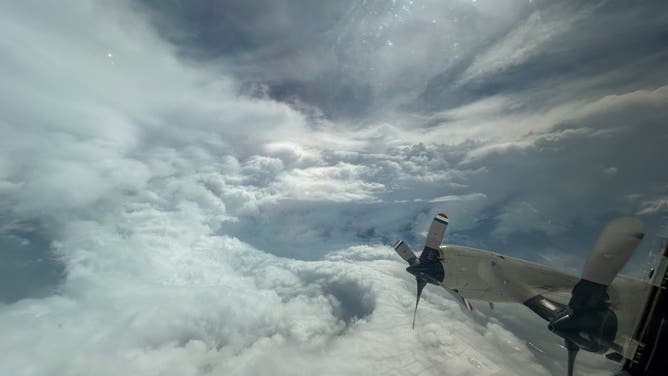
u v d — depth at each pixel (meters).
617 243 8.02
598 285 8.15
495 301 15.12
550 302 12.83
